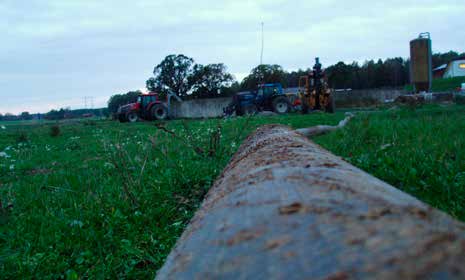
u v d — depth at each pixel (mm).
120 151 5977
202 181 4867
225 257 940
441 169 4211
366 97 40562
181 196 4516
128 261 3000
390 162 4680
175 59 66812
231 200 1431
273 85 25234
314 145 3025
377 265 642
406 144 5773
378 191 1229
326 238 799
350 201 1013
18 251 3203
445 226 801
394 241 709
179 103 40094
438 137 6102
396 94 40656
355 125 8062
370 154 5285
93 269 2930
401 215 854
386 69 70625
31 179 6359
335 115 16797
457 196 3564
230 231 1073
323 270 688
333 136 7797
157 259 3016
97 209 4066
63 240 3430
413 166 4539
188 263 1126
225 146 6859
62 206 4488
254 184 1508
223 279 851
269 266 785
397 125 8102
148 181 5020
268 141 3125
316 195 1124
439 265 599
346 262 683
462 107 12805
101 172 6262
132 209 4059
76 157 9250
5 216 4016
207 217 1468
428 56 21312
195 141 7691
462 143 5414
